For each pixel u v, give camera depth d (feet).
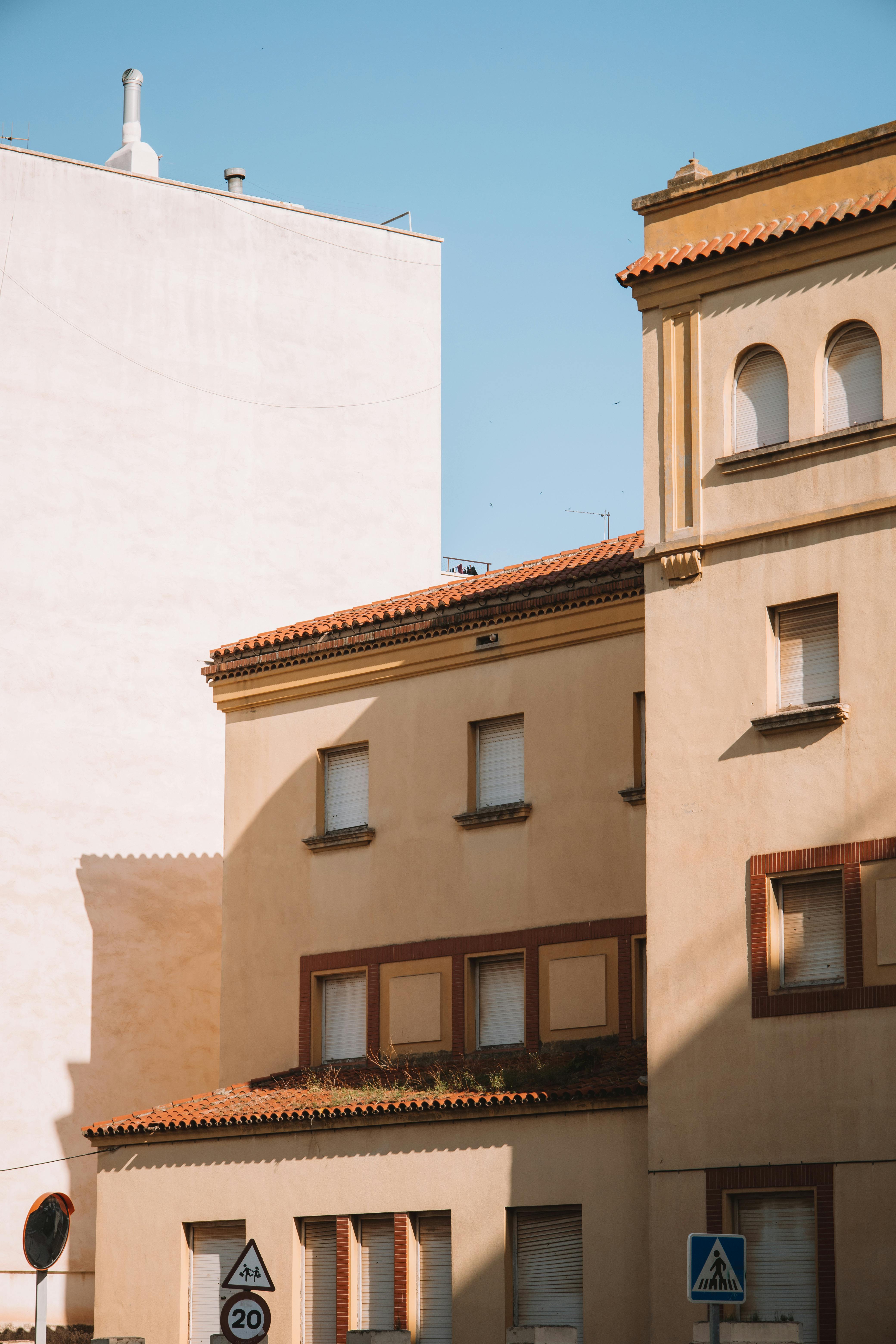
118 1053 131.85
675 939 86.79
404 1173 94.48
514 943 104.01
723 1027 84.58
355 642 113.70
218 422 144.66
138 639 138.00
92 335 139.64
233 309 147.02
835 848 82.99
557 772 104.22
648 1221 85.25
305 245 152.05
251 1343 80.02
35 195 138.92
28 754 132.26
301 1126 98.94
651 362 92.27
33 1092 128.26
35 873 131.13
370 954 110.22
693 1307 82.69
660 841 88.28
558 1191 88.89
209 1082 135.13
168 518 140.97
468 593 109.19
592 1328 86.48
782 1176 81.41
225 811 119.34
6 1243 125.39
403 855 110.11
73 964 131.34
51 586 134.92
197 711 139.54
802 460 86.63
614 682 102.63
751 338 89.10
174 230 145.07
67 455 137.08
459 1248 91.61
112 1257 105.81
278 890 115.65
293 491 147.84
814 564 85.81
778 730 85.46
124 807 135.33
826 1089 81.05
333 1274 97.04
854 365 86.28
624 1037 98.63
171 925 135.74
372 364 154.30
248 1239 100.22
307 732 116.37
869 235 85.81
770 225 89.20
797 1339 79.46
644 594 96.32
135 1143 106.52
